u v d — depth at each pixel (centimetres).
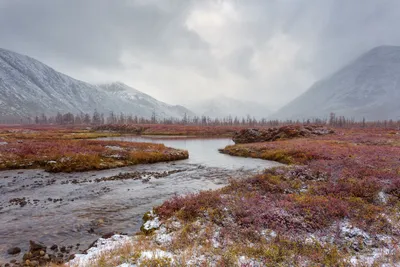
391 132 7738
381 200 1527
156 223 1373
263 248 963
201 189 2239
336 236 1106
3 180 2445
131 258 882
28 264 998
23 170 2892
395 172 2078
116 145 4628
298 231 1162
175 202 1593
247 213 1341
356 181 1838
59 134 8312
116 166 3303
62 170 2916
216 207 1458
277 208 1388
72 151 3575
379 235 1098
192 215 1400
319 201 1470
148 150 4291
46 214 1595
